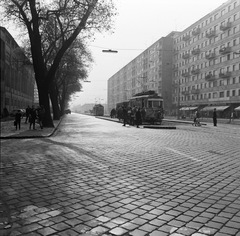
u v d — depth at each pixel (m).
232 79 60.94
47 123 21.95
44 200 4.37
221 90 64.69
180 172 6.31
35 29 20.92
